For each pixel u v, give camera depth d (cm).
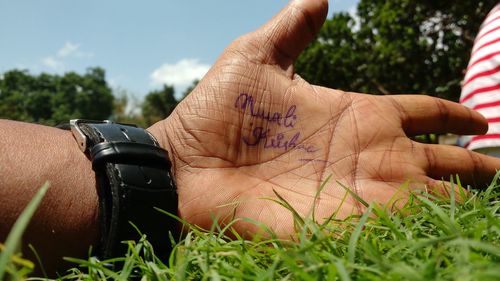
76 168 15
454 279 7
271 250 10
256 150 18
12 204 13
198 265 10
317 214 15
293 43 19
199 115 18
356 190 16
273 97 18
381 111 18
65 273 14
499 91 26
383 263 8
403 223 13
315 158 18
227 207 16
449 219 10
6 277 9
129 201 14
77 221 14
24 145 15
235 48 19
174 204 15
